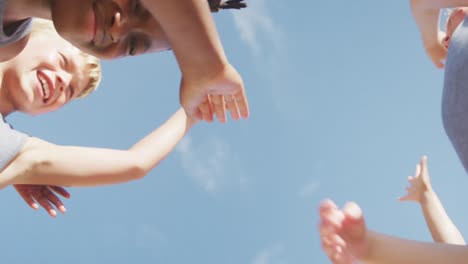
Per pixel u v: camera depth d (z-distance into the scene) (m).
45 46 1.70
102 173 1.55
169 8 1.06
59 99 1.72
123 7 1.15
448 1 1.24
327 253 1.08
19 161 1.48
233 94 1.16
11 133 1.48
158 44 1.21
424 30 1.49
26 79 1.65
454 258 1.10
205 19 1.07
